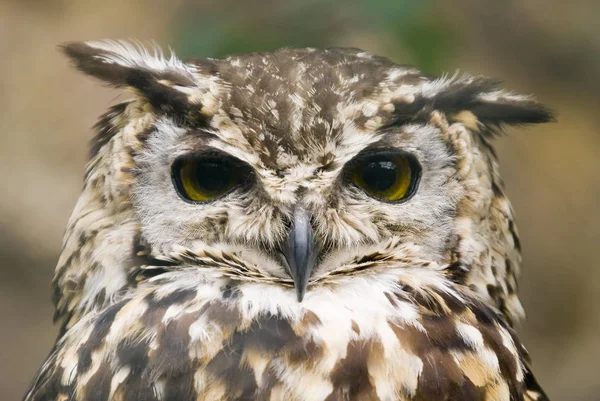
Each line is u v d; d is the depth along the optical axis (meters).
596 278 2.85
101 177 2.18
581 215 2.87
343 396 2.13
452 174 2.17
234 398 2.13
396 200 2.17
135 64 2.18
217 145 2.16
